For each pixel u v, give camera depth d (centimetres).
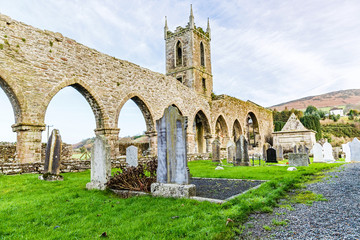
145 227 302
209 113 2306
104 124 1285
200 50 2481
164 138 491
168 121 490
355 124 5250
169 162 478
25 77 971
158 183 479
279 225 306
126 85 1442
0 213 378
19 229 312
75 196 494
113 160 1107
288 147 2197
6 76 911
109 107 1320
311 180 672
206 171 973
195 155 1762
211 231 276
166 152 485
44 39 1060
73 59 1170
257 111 3089
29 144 946
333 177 702
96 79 1270
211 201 414
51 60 1076
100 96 1278
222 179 739
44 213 377
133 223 318
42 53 1045
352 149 1370
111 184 550
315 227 294
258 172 882
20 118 954
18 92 941
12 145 1344
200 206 383
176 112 480
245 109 2811
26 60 983
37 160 963
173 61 2416
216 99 2441
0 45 906
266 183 568
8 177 718
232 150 1489
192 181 716
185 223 304
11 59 936
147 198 451
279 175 776
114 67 1384
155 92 1659
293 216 340
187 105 1992
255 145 3003
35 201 451
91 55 1262
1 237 287
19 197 500
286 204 409
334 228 289
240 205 377
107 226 320
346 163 1228
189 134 1975
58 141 732
